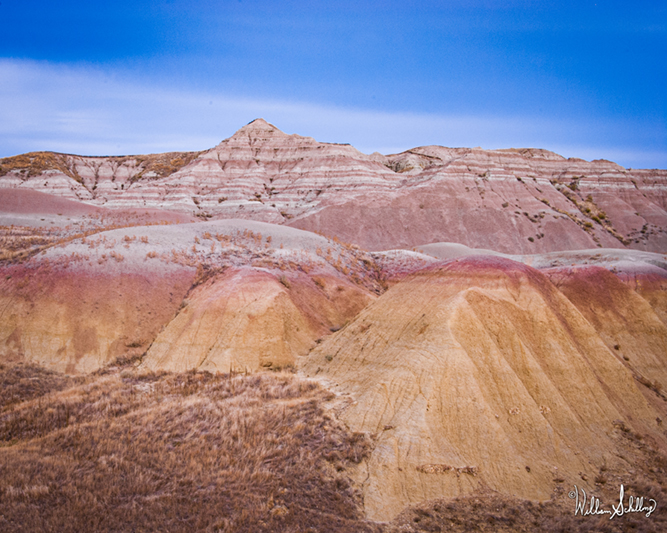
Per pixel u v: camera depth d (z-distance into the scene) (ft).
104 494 47.75
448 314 65.98
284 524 44.93
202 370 82.84
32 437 61.93
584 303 103.65
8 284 100.89
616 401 67.62
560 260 172.65
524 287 74.38
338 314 111.65
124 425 63.05
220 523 44.21
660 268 146.20
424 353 61.93
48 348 90.43
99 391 76.02
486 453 52.49
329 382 73.10
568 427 58.85
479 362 61.05
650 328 98.68
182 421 63.62
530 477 50.93
